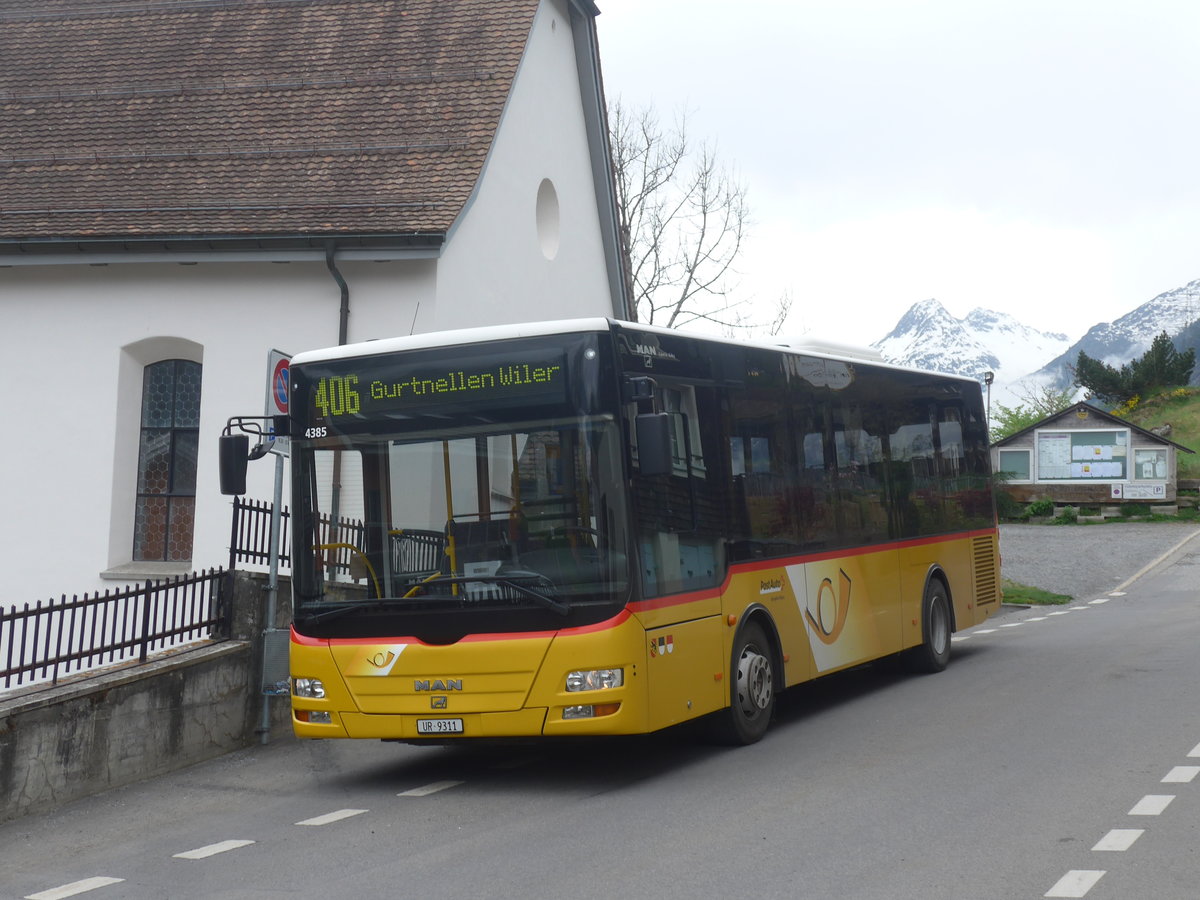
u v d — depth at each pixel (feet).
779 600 36.63
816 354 41.01
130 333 55.36
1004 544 122.52
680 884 21.22
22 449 56.03
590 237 77.92
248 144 59.36
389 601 30.14
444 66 62.80
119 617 53.67
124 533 56.39
